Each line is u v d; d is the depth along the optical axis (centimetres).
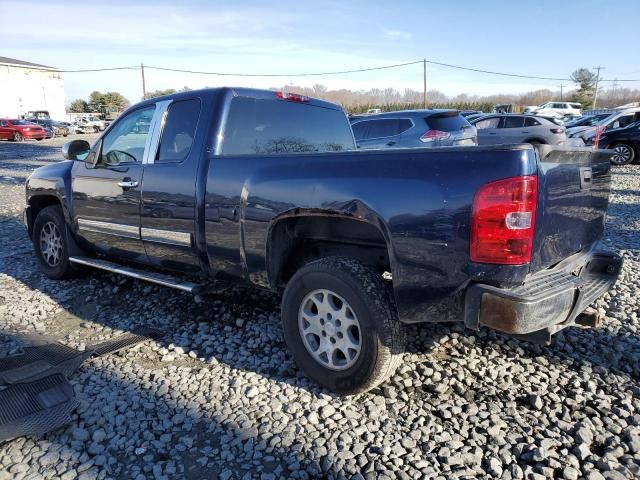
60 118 5794
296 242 356
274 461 259
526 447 266
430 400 310
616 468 249
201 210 371
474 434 277
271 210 327
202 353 378
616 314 431
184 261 400
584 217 328
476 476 246
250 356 370
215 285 414
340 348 310
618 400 309
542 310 254
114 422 292
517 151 245
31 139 3412
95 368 355
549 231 275
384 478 243
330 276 302
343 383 308
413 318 284
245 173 344
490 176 249
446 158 263
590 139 1711
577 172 306
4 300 492
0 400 308
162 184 398
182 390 325
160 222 405
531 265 257
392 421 290
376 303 290
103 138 467
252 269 351
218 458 262
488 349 373
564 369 346
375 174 285
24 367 352
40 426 283
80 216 487
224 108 380
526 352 369
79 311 465
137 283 527
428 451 264
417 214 268
